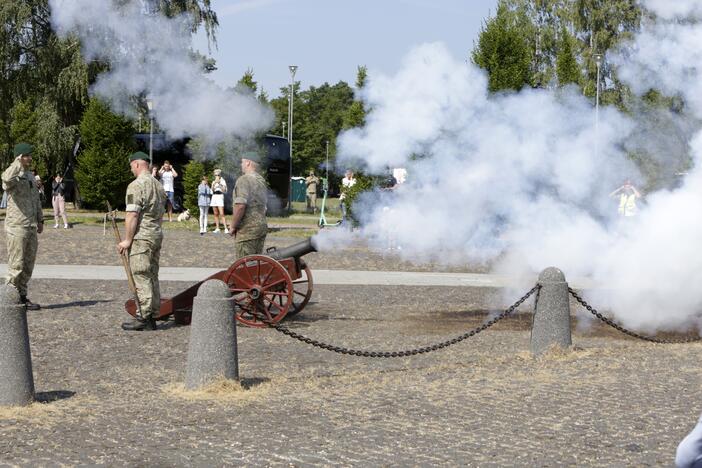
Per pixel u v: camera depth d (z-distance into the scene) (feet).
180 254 70.33
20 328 23.72
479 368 29.99
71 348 32.58
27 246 40.32
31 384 23.91
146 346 33.12
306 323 39.37
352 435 21.24
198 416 22.88
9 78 127.95
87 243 77.71
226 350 25.81
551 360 31.58
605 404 24.71
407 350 30.91
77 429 21.59
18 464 18.79
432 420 22.74
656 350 33.91
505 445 20.57
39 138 127.85
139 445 20.27
